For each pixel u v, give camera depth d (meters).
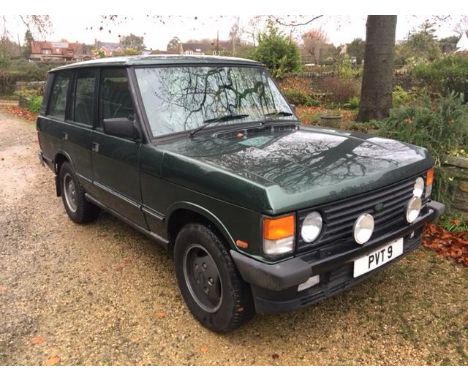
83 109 4.53
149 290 3.83
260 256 2.58
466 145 4.83
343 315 3.40
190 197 3.04
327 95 14.18
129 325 3.35
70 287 3.91
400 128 5.02
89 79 4.38
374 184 2.85
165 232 3.50
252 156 3.04
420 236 3.52
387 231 3.07
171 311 3.52
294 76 16.42
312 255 2.67
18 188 6.95
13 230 5.23
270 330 3.26
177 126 3.54
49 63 29.27
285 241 2.54
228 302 2.93
